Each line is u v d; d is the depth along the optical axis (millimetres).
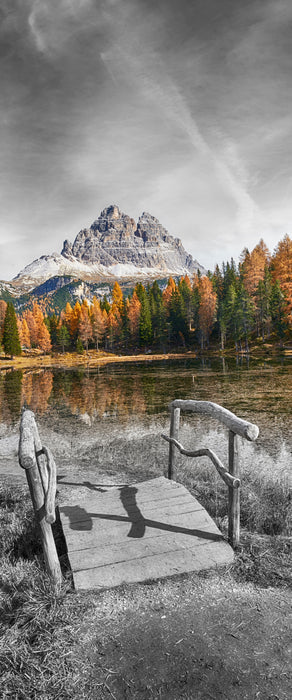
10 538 4750
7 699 2400
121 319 109938
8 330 92250
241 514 5078
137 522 4484
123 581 3525
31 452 3373
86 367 60906
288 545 4086
